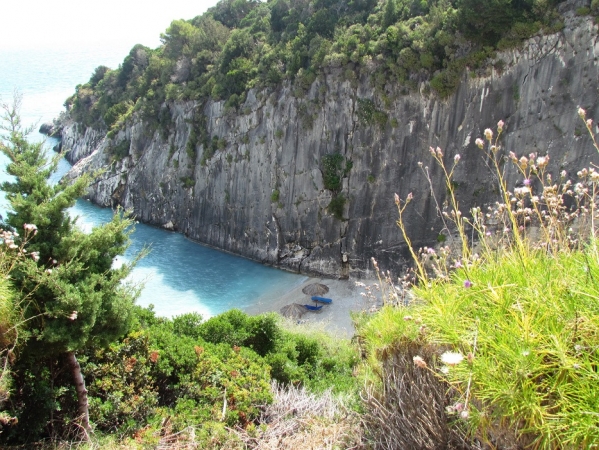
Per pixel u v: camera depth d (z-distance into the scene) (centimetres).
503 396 460
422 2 4119
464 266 638
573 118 3247
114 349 1197
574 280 512
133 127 6706
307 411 1080
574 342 479
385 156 4019
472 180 3616
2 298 830
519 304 498
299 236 4606
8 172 1014
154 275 4641
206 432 988
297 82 4509
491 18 3384
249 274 4641
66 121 10394
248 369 1327
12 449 935
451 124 3678
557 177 3312
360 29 4316
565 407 433
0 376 844
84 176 1030
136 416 1093
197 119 5700
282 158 4691
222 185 5309
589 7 3183
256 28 5925
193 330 1658
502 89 3472
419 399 636
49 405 998
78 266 953
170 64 6519
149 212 6372
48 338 898
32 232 959
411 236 3919
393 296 855
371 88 4059
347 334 2734
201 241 5578
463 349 537
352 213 4234
